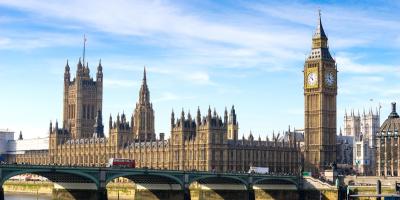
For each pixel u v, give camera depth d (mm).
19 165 187625
